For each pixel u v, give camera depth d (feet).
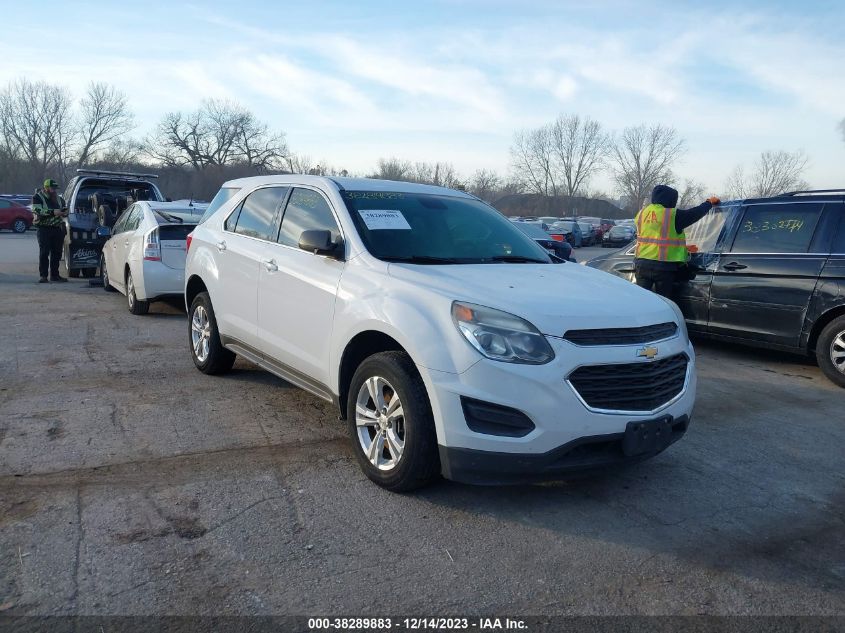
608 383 12.00
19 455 14.11
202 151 250.57
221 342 19.47
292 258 16.17
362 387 13.51
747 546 11.78
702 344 29.86
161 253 29.43
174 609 9.38
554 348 11.61
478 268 14.34
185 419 16.75
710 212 27.48
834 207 23.59
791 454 16.37
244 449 15.01
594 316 12.22
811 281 23.44
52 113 229.66
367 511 12.39
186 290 21.56
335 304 14.34
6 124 226.38
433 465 12.52
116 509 12.03
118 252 33.42
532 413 11.43
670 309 14.03
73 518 11.66
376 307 13.20
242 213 19.29
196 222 30.45
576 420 11.56
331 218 15.79
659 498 13.57
